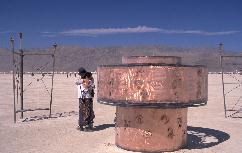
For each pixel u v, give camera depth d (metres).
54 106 19.17
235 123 14.32
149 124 9.29
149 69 8.77
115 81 9.08
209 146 10.38
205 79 9.52
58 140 11.12
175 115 9.45
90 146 10.33
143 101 8.82
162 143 9.35
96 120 14.75
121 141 9.81
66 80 40.25
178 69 8.85
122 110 9.72
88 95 12.43
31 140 11.12
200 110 17.91
